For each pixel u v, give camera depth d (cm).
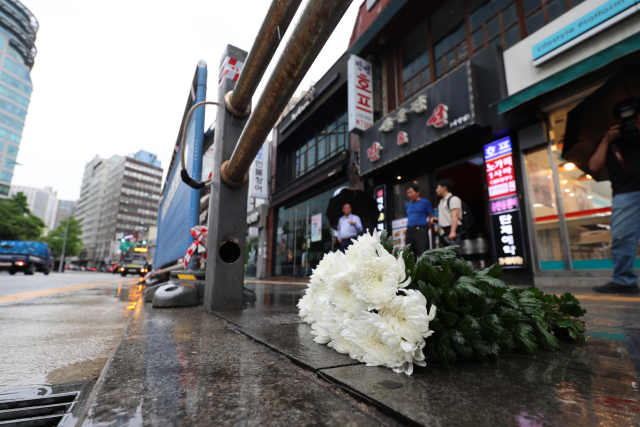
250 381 96
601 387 88
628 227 416
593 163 513
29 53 8106
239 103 255
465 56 783
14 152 7306
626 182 428
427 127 746
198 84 497
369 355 107
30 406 89
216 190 267
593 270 518
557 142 580
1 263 1866
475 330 114
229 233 262
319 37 129
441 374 101
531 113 589
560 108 569
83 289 665
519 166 625
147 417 70
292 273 1422
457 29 809
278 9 152
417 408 73
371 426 68
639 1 446
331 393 88
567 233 556
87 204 12056
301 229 1395
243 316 224
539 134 591
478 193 1042
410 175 881
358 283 118
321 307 150
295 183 1398
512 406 74
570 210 555
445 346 105
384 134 870
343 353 124
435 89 736
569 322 150
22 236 4678
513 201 620
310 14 122
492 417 68
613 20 474
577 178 546
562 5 599
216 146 279
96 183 11556
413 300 103
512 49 622
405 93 933
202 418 70
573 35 520
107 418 70
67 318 260
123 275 2608
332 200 798
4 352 152
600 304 300
